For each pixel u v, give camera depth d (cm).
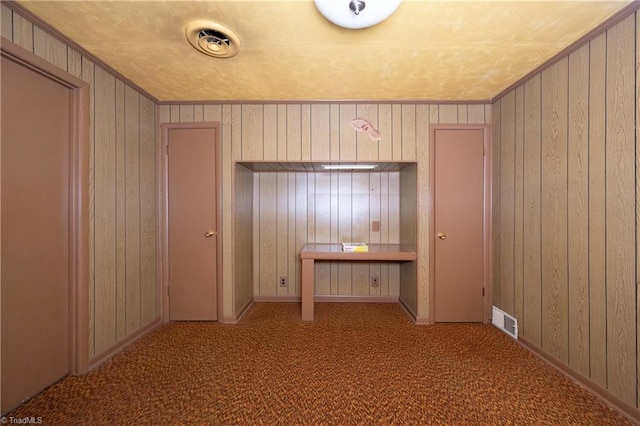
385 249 320
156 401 175
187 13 162
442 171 293
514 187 256
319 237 369
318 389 186
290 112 293
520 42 188
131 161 253
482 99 286
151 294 283
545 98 218
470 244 293
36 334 178
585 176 185
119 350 237
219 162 293
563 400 175
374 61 212
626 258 161
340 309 338
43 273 181
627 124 159
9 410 164
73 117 198
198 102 291
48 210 184
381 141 292
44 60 172
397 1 146
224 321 296
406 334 268
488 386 189
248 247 344
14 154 163
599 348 177
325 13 154
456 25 171
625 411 162
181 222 296
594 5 155
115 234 234
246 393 182
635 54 154
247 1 152
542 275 223
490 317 294
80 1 152
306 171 368
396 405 171
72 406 170
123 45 193
